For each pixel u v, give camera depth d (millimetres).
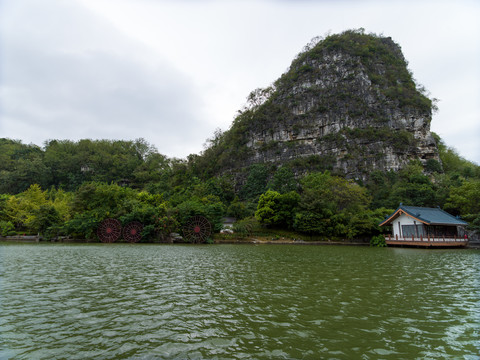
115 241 43125
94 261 21297
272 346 7008
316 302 10711
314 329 8102
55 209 46094
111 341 7262
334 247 38312
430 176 76562
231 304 10430
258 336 7602
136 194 55469
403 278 15328
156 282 14039
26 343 7133
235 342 7223
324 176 64875
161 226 43312
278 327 8242
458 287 13195
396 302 10734
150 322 8609
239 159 90750
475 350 6867
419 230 38812
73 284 13484
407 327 8297
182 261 21812
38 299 10953
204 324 8469
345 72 96062
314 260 23203
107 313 9406
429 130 86812
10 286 13008
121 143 127062
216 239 46250
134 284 13562
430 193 53781
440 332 7945
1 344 7078
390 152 79375
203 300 10930
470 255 27750
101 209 44906
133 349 6816
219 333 7801
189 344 7102
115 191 47750
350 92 91438
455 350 6863
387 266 19875
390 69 99562
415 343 7230
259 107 101938
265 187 73312
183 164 98375
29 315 9180
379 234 43750
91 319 8859
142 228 43281
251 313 9453
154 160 116500
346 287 13148
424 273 16984
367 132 82062
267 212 50781
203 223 43844
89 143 117250
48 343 7137
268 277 15484
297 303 10570
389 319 8938
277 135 91000
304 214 47812
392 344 7172
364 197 52781
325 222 46875
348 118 86250
